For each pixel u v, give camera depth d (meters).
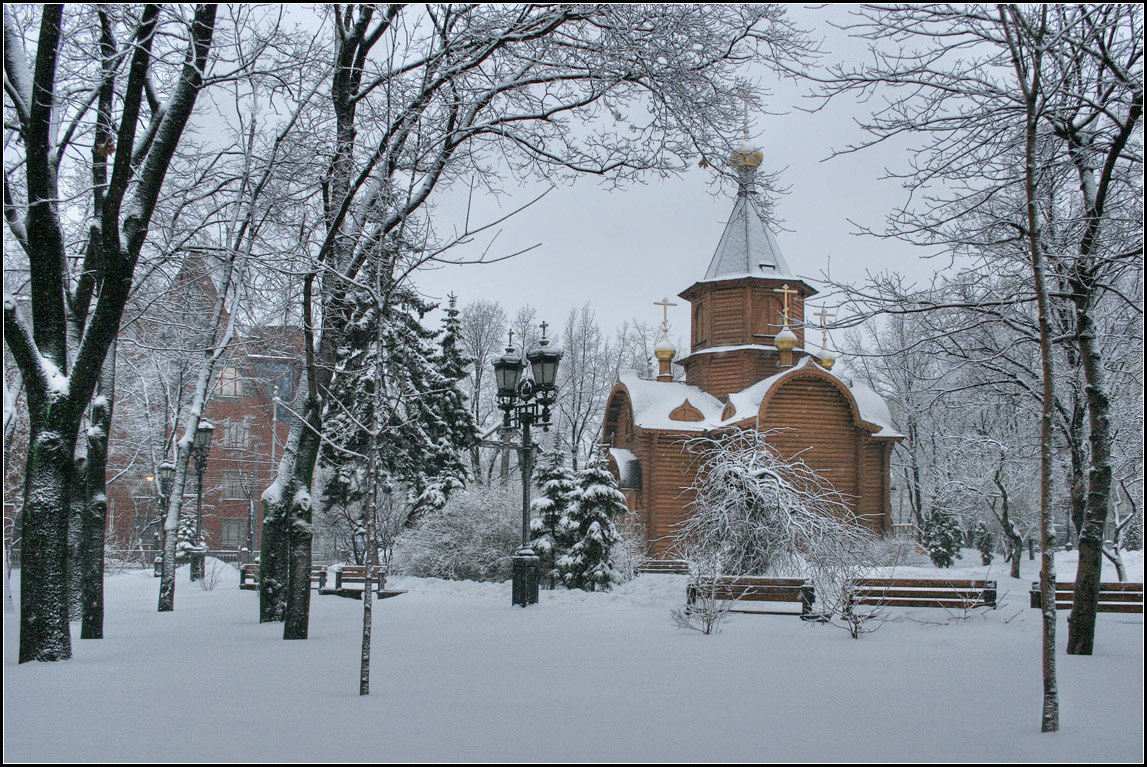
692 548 14.70
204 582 22.75
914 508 40.72
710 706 6.39
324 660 8.88
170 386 25.48
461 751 4.92
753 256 37.84
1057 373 13.87
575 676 7.84
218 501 48.62
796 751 4.96
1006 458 22.53
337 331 11.79
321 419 11.54
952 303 11.63
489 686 7.27
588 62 12.68
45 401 8.78
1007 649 9.87
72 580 13.47
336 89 11.76
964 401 17.91
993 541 38.12
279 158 12.75
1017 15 6.38
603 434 40.25
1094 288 10.30
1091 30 8.81
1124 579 16.88
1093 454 9.69
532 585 16.66
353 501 27.39
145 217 8.97
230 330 14.82
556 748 5.00
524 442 17.28
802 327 12.28
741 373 37.06
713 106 12.99
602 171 12.74
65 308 9.46
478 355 53.19
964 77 10.66
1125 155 9.91
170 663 8.61
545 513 21.97
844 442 33.72
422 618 13.98
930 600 13.36
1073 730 5.61
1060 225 11.55
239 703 6.45
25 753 4.86
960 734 5.47
